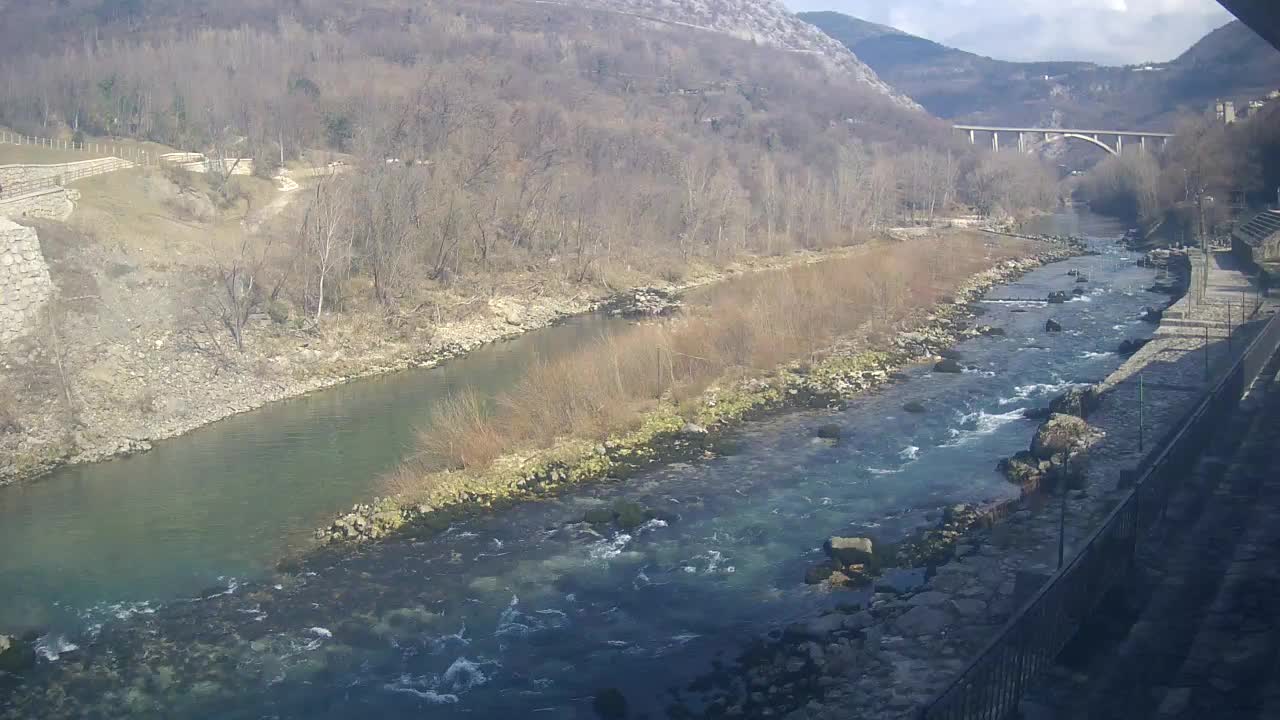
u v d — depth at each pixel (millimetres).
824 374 59625
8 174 73375
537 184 105312
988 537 33250
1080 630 21641
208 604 32812
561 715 25641
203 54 148000
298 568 35344
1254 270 82562
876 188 145250
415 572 34625
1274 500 28438
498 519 39219
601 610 31328
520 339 75750
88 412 52531
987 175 175375
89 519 40688
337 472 45656
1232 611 21547
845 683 25203
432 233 87688
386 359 68062
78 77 119625
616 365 53531
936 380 58625
